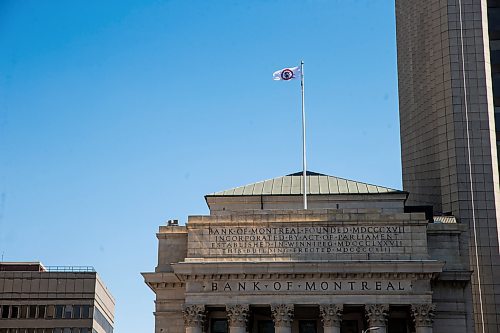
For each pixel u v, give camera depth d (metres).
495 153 116.00
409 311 91.50
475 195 113.06
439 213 115.69
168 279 95.50
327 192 105.12
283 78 104.44
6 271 161.00
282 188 107.00
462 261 95.12
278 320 89.44
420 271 89.25
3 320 155.00
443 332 92.75
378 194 104.25
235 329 89.44
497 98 119.88
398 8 135.12
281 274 90.12
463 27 120.38
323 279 90.31
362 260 90.56
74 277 157.88
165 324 94.81
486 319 107.69
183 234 98.75
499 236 111.25
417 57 126.19
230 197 104.94
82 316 155.62
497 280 109.31
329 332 88.94
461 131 116.00
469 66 118.81
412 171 123.31
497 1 123.88
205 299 90.44
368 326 91.38
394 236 92.38
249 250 92.56
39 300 156.50
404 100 129.00
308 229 93.00
